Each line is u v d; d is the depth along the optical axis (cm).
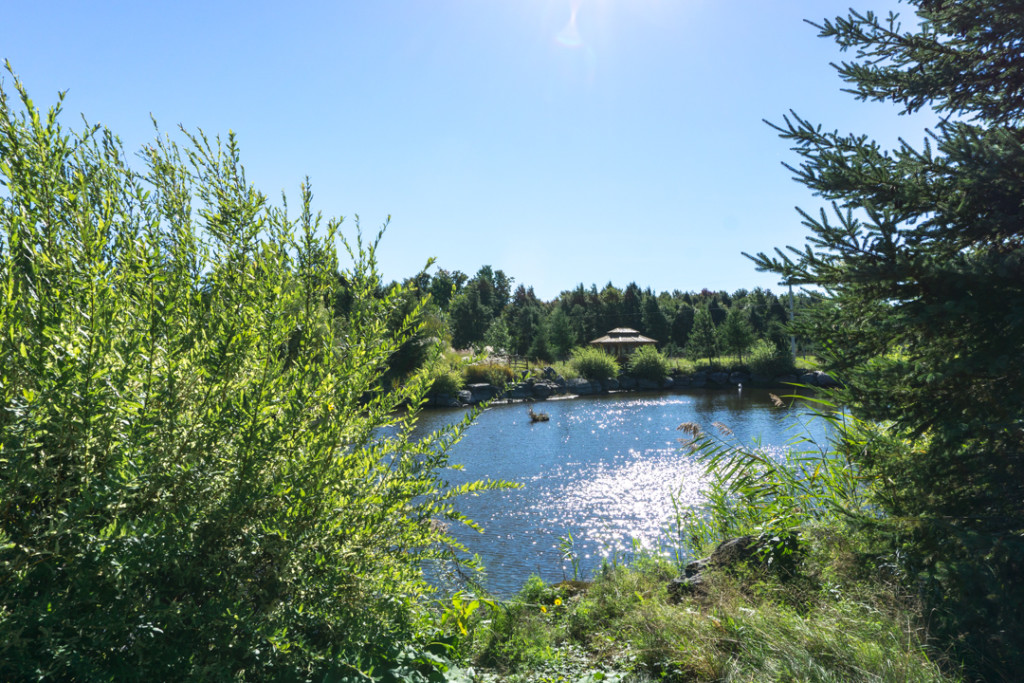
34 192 186
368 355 251
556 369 3697
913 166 318
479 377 3125
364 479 251
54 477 179
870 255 312
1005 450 299
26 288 194
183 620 189
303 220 251
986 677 274
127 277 205
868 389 335
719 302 6506
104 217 201
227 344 202
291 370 237
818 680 266
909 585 339
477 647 344
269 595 220
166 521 190
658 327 5556
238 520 210
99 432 185
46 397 171
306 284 250
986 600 287
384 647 239
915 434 324
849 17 370
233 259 227
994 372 272
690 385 3888
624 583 440
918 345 326
